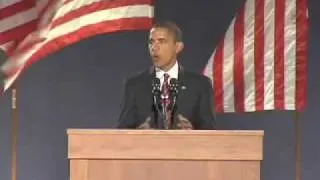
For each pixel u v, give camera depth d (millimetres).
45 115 24250
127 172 9938
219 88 20922
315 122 24094
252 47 20828
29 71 24266
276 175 24156
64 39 18750
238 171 9938
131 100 13164
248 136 9938
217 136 9953
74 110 24250
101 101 24234
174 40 13086
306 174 24156
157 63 13062
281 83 20688
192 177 9953
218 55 20969
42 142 24250
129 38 24250
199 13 24094
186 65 23984
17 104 24203
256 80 20750
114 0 19141
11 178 24234
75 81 24250
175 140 9961
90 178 9914
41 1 18578
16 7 18391
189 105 13062
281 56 20734
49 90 24234
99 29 19016
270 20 20797
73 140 9930
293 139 24109
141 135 9961
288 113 24094
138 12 19219
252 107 20781
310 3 24109
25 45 18484
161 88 13016
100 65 24234
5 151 24266
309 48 24062
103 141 9930
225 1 24109
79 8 18922
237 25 20938
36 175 24250
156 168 9953
